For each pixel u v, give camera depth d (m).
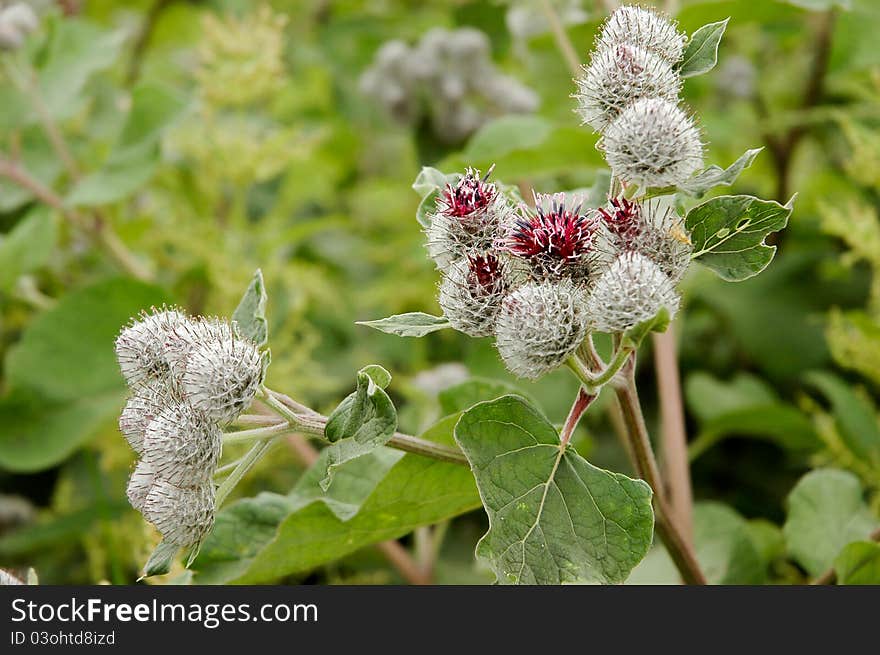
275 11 1.35
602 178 0.58
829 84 0.93
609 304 0.51
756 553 0.65
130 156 0.78
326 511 0.57
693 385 0.80
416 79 0.94
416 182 0.57
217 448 0.52
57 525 0.77
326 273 1.08
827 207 0.73
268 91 0.87
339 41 1.15
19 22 0.83
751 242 0.53
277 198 1.09
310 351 0.97
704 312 0.93
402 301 0.98
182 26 1.33
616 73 0.54
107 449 0.78
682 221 0.53
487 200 0.54
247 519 0.61
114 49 0.89
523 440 0.52
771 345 0.85
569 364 0.52
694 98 1.00
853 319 0.72
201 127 0.91
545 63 0.96
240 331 0.56
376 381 0.52
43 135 0.88
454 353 0.98
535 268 0.52
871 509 0.69
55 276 0.93
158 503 0.52
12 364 0.73
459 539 0.78
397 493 0.57
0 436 0.72
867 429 0.72
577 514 0.51
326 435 0.52
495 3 0.98
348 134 1.14
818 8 0.66
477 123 0.94
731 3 0.67
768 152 0.96
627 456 0.81
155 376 0.55
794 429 0.75
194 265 0.89
